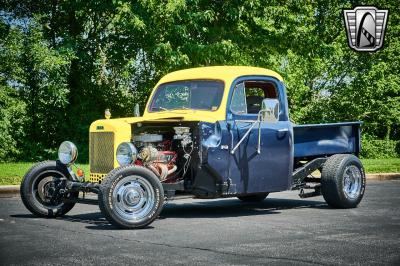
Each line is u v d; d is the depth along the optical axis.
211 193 8.50
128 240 6.66
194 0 21.16
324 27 30.38
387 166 19.95
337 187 9.69
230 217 8.73
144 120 8.45
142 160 8.05
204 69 9.38
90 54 24.14
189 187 8.48
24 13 25.34
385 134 36.22
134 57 23.86
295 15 25.11
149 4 20.36
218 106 8.68
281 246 6.28
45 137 25.05
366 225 7.85
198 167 8.31
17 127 22.89
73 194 8.64
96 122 8.57
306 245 6.34
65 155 8.62
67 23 25.81
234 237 6.86
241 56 22.53
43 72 22.12
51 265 5.38
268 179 8.96
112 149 8.30
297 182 9.74
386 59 33.50
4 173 14.66
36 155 23.86
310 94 33.00
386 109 32.78
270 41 23.91
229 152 8.51
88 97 25.59
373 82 31.80
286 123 9.26
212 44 21.42
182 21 21.78
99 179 8.49
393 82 32.62
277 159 9.05
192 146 8.34
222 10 22.94
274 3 24.20
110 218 7.36
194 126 8.37
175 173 8.45
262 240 6.65
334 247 6.22
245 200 11.24
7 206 10.18
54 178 8.69
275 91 9.38
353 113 32.66
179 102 9.22
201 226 7.77
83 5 23.34
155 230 7.41
